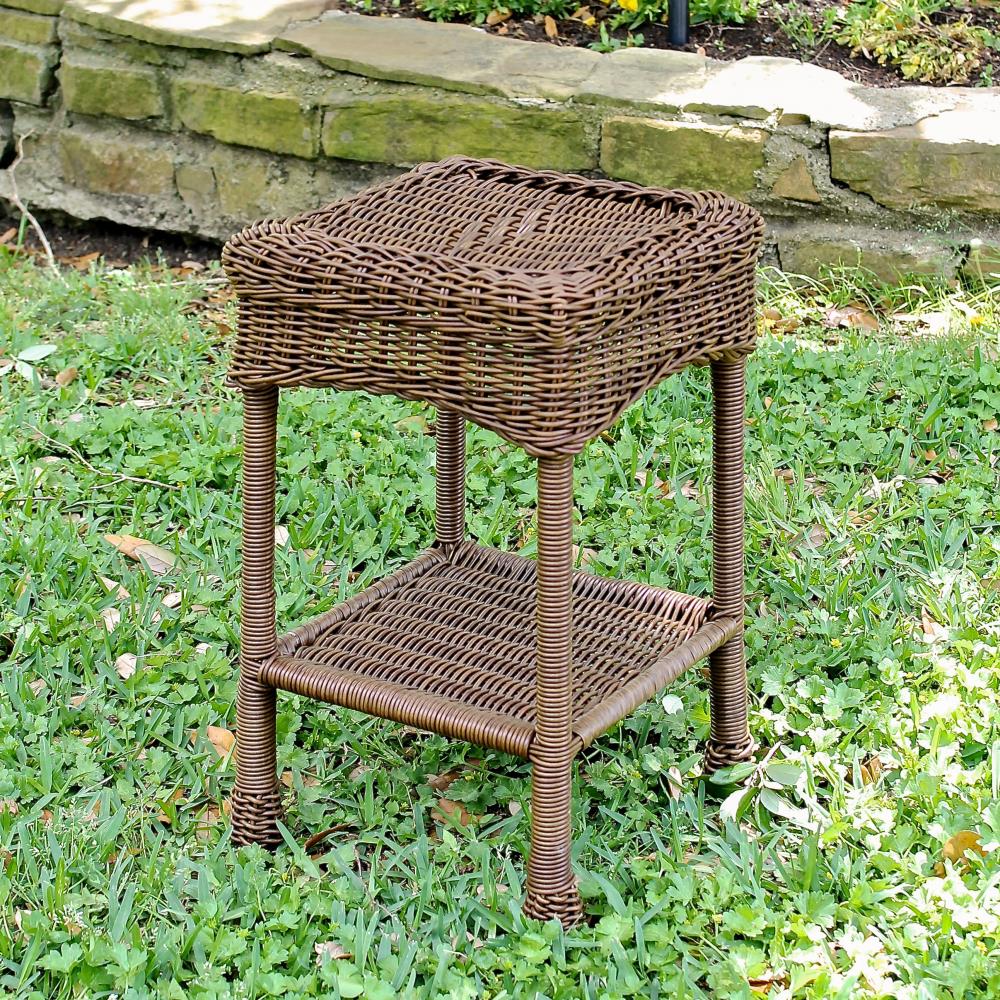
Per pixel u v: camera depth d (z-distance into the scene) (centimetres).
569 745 207
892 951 209
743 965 204
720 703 246
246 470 219
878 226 407
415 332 197
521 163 420
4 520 316
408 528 314
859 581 295
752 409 354
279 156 442
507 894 221
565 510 197
